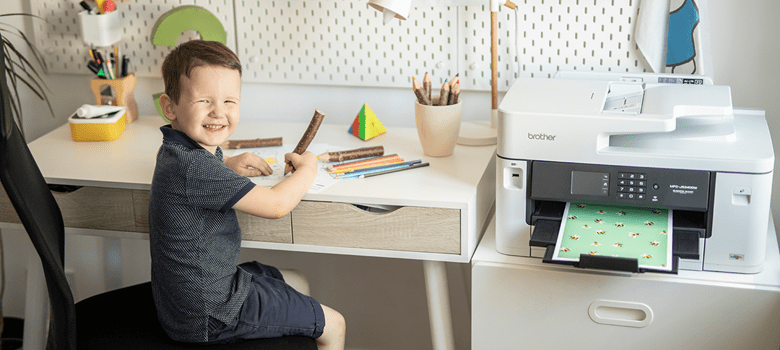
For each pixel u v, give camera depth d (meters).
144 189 1.49
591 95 1.36
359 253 1.44
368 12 1.79
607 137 1.27
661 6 1.60
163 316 1.32
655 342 1.30
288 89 1.93
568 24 1.69
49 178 1.52
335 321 1.46
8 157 1.16
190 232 1.25
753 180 1.18
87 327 1.35
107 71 1.83
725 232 1.23
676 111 1.25
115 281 2.03
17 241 2.20
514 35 1.74
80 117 1.73
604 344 1.33
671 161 1.21
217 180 1.25
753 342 1.24
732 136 1.27
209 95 1.29
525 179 1.31
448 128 1.55
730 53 1.63
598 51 1.69
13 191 1.17
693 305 1.25
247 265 1.50
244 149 1.68
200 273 1.26
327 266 2.04
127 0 1.90
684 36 1.58
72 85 2.04
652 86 1.43
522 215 1.34
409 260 1.96
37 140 1.76
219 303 1.28
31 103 2.08
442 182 1.44
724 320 1.25
